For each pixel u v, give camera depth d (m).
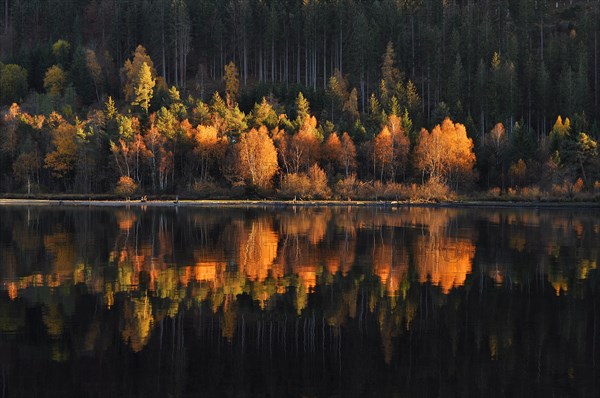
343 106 133.12
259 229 56.81
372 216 73.62
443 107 126.31
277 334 22.25
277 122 117.38
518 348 20.91
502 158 109.88
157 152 109.12
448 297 28.12
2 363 19.08
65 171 114.69
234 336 21.97
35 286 29.77
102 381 17.70
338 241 47.78
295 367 18.95
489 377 18.31
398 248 43.84
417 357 19.95
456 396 16.91
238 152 104.88
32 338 21.45
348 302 27.03
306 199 101.25
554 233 54.16
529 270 35.00
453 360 19.69
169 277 32.34
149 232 53.94
